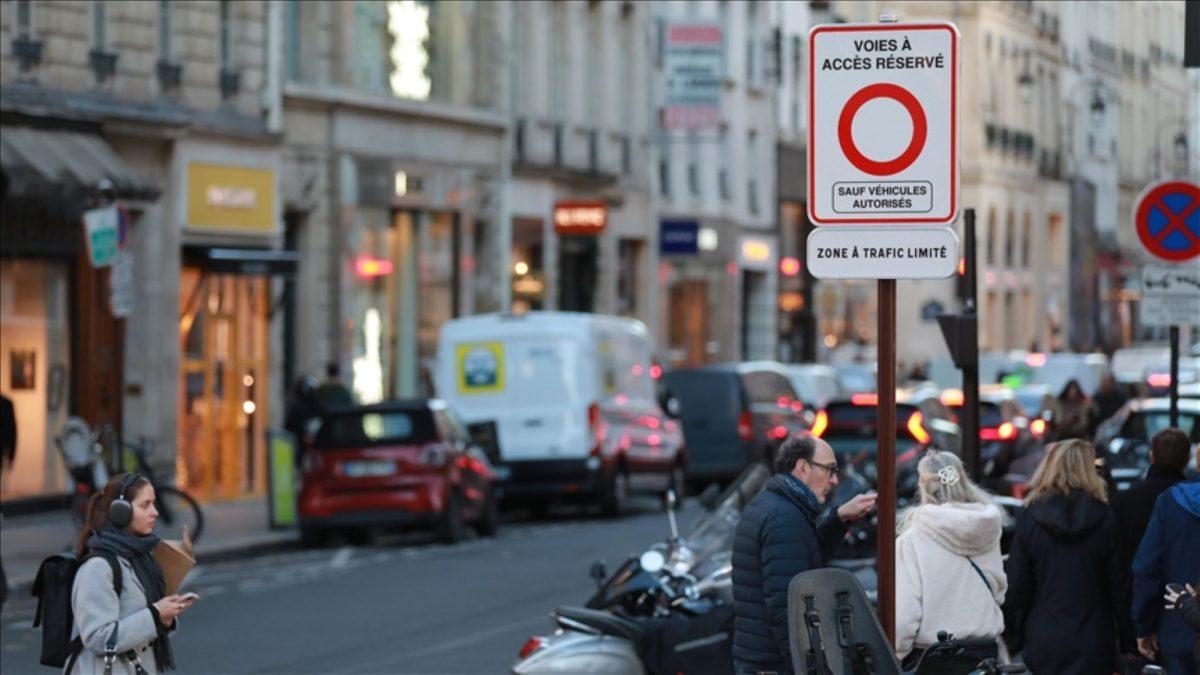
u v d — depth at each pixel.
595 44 60.84
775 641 11.60
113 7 38.78
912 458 28.70
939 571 11.90
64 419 37.41
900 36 10.09
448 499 34.38
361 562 31.70
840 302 77.19
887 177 10.11
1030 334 77.25
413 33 50.41
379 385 49.00
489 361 40.16
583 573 29.34
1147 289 23.39
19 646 21.86
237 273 40.00
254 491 43.12
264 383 43.38
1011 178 72.31
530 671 14.41
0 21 35.66
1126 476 25.78
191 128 40.34
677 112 55.81
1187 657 12.75
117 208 31.62
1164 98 73.25
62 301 37.41
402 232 50.28
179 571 11.96
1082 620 12.97
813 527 11.73
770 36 72.81
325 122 46.44
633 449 41.75
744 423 47.28
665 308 65.56
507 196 55.00
